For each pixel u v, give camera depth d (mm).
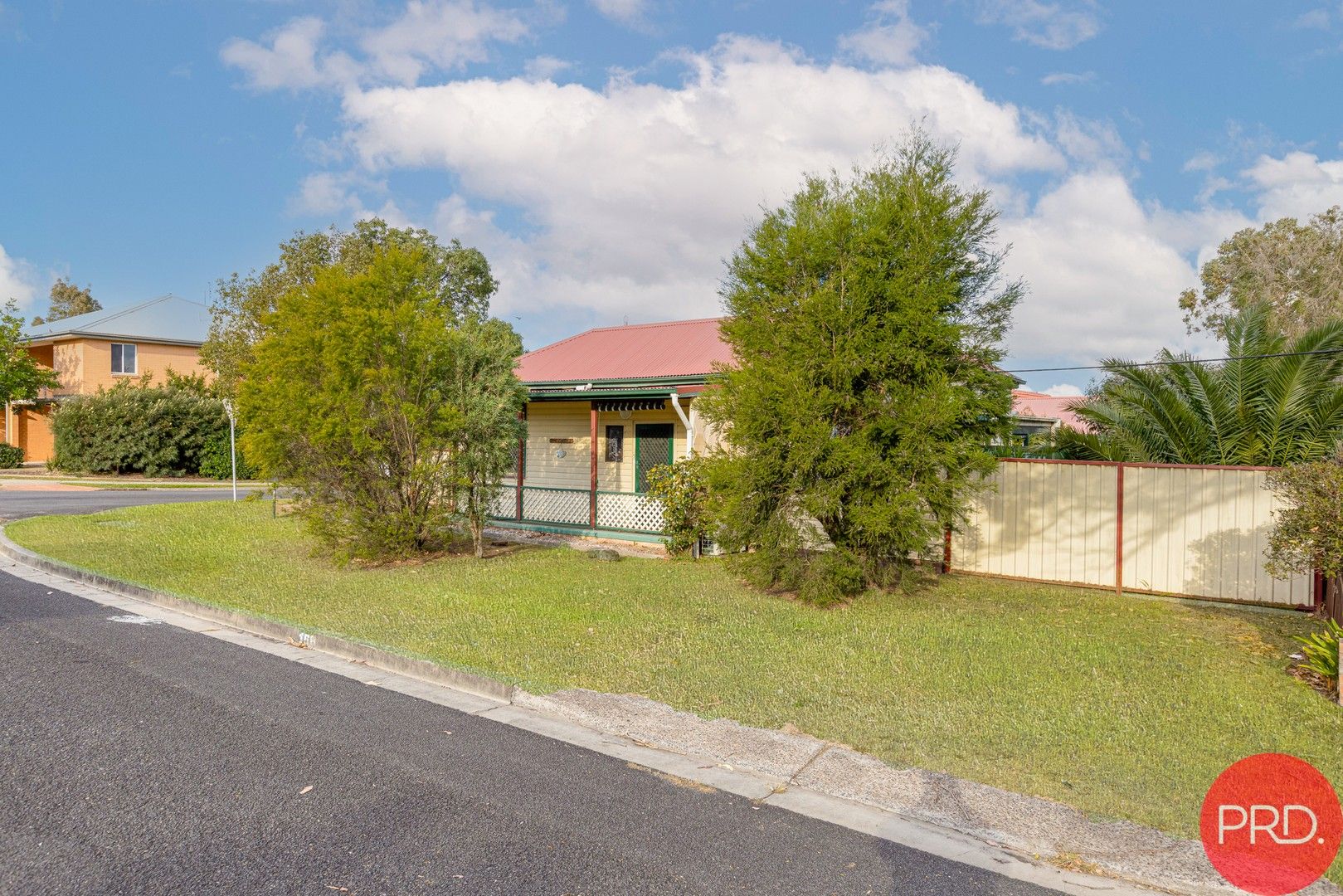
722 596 10141
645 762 5258
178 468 32062
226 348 24625
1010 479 11672
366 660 7430
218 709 5941
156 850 3887
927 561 12109
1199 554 10305
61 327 38031
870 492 9555
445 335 12047
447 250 28016
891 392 9656
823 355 9602
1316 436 12766
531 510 17422
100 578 10633
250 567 11883
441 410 11852
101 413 30641
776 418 9727
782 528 9867
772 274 9961
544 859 3926
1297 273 32562
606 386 15227
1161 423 13625
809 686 6641
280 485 12664
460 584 10727
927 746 5441
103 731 5414
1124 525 10820
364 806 4441
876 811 4629
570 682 6680
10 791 4484
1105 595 10641
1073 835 4285
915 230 9648
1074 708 6168
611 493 15984
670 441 17344
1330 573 6422
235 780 4727
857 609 9469
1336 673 6602
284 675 6879
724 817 4488
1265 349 13695
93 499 22359
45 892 3490
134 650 7484
